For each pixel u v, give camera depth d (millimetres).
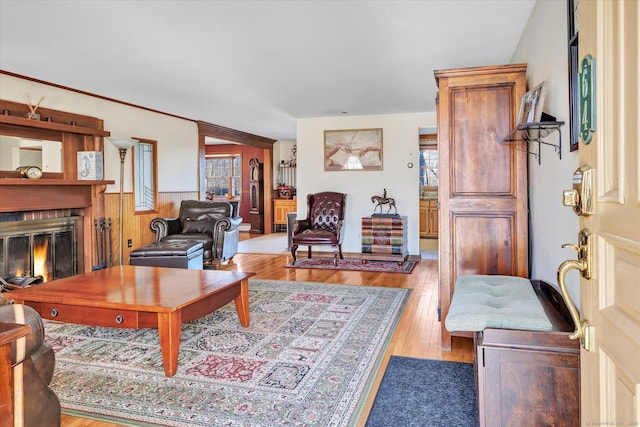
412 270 5477
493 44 3480
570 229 1965
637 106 725
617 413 812
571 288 1934
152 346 2848
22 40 3318
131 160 5879
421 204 8812
